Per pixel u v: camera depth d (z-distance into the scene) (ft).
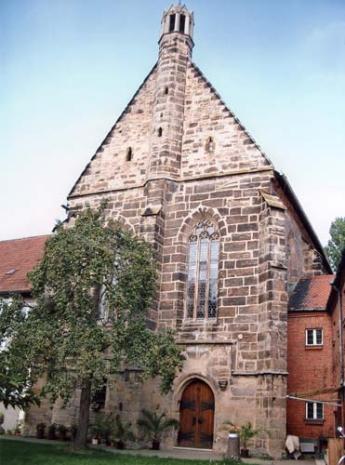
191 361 94.94
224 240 100.63
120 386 95.09
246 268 97.04
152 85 120.26
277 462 78.59
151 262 84.33
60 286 77.30
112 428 91.40
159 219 104.47
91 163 119.75
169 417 92.94
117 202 113.70
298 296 108.17
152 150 111.04
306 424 96.73
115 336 75.46
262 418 85.46
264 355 88.99
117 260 81.76
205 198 104.88
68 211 118.21
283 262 94.07
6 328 77.82
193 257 103.50
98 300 81.20
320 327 101.40
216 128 109.19
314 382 98.63
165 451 87.15
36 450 76.84
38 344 72.33
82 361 71.46
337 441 70.64
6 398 51.57
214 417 90.48
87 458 70.69
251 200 100.99
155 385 94.94
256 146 104.27
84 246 77.97
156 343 77.61
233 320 94.89
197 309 99.86
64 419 100.32
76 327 74.84
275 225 95.81
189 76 116.57
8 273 128.36
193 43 122.01
